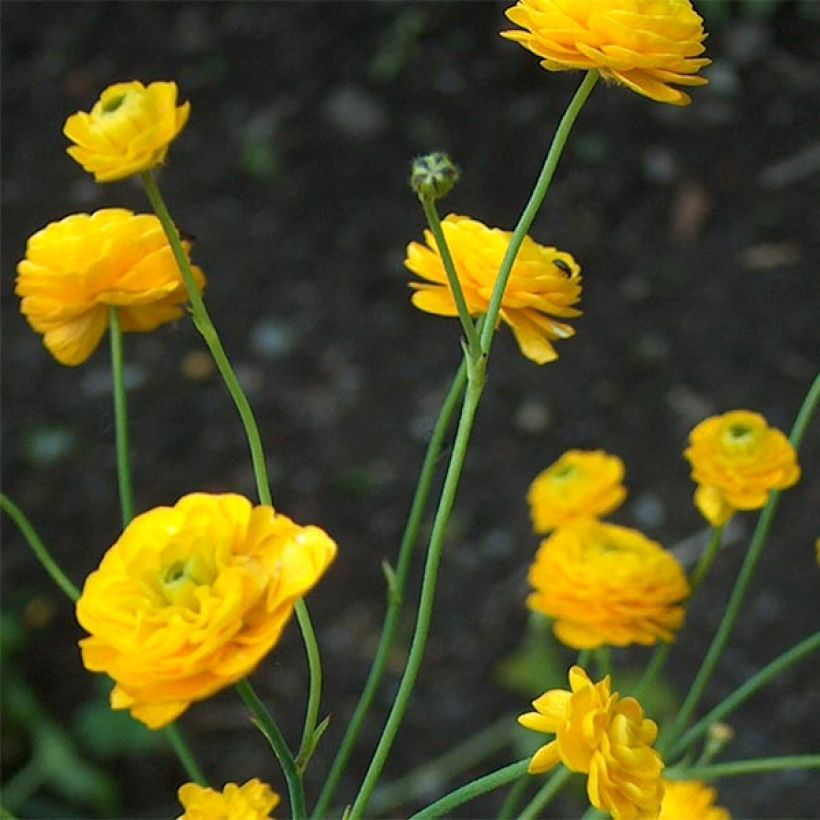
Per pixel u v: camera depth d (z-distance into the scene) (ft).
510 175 2.50
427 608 0.92
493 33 2.69
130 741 1.86
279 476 2.17
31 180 2.58
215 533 0.78
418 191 0.89
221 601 0.75
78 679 1.93
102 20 2.82
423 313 2.37
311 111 2.64
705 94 2.58
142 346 2.35
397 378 2.28
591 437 2.18
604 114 2.56
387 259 2.42
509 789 1.84
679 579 1.13
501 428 2.21
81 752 1.86
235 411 2.25
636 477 2.13
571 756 0.84
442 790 1.83
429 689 1.93
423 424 2.22
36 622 1.99
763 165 2.48
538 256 0.99
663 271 2.36
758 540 1.14
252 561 0.77
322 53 2.72
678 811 1.03
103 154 0.90
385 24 2.72
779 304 2.30
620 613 1.12
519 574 2.04
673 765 1.24
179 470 2.19
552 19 0.90
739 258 2.37
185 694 0.76
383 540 2.09
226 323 2.37
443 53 2.68
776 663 1.14
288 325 2.36
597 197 2.46
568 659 1.92
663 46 0.89
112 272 1.03
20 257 2.46
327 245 2.46
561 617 1.13
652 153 2.51
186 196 2.54
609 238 2.42
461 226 0.99
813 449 2.13
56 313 1.04
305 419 2.24
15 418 2.27
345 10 2.76
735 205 2.44
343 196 2.52
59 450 2.22
